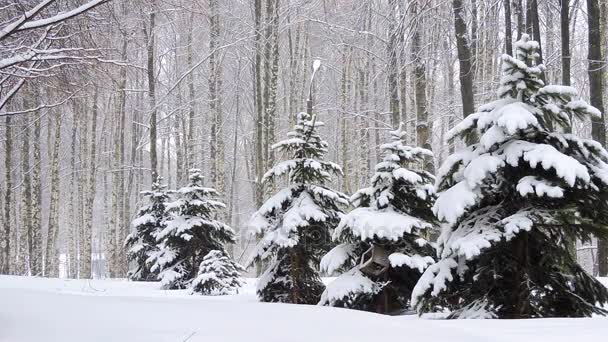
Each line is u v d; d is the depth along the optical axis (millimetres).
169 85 37281
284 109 37719
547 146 7445
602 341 4805
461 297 8148
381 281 10172
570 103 7914
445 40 28719
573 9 25703
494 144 7988
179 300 7254
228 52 36531
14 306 5742
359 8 27766
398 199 10445
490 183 7977
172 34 38031
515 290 7758
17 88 9289
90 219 29266
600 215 7730
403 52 24484
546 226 7566
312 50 38094
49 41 9695
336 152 36688
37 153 27141
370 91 31969
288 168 11898
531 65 8391
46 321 4980
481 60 26828
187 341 4320
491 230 7555
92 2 7543
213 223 16203
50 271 28719
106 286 15586
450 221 7609
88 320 5055
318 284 11898
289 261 11859
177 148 32469
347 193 28891
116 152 31422
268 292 11875
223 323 5105
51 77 9914
